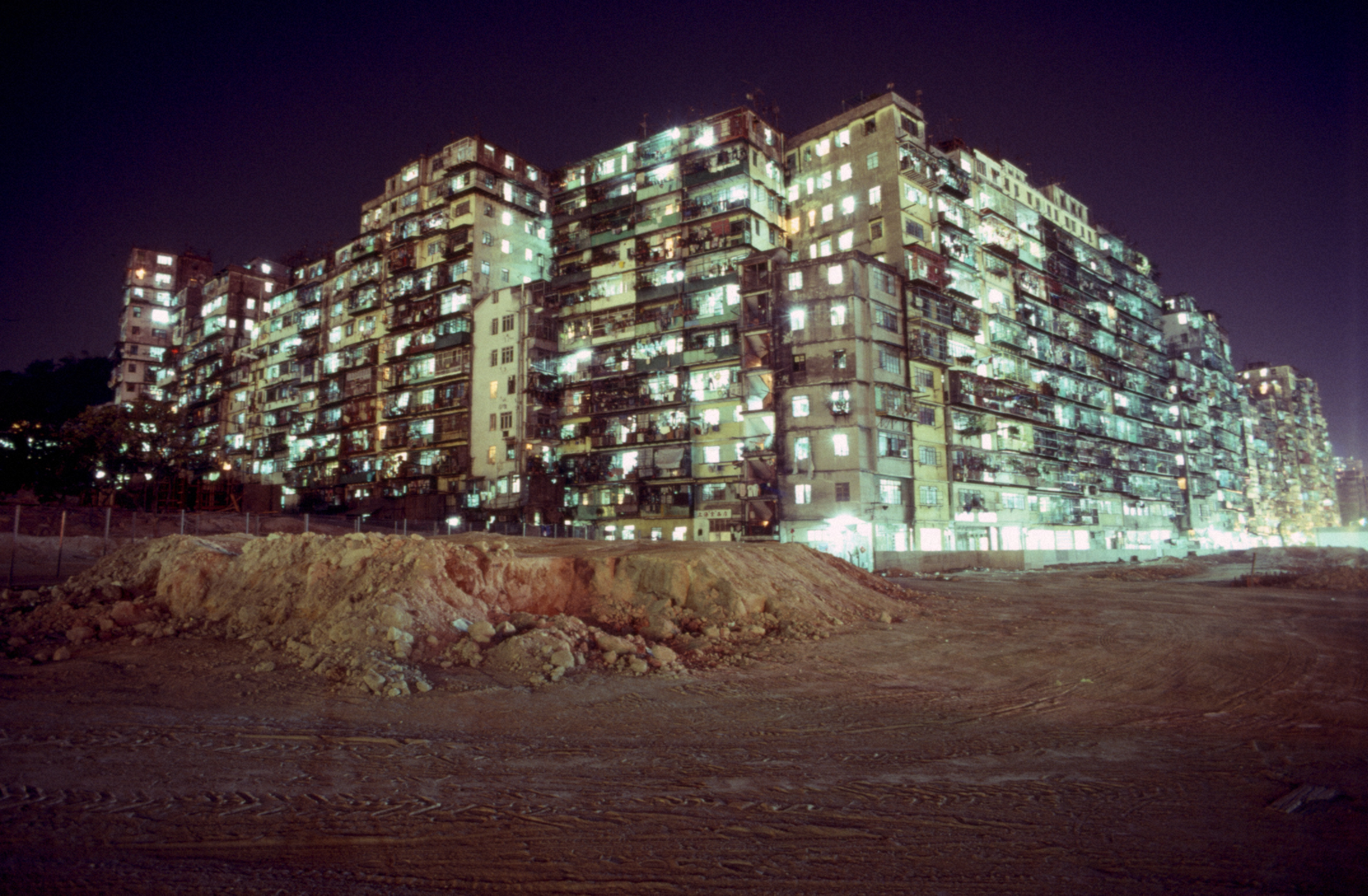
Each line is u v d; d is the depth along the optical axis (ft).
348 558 43.62
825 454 148.66
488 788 21.61
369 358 221.66
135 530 113.09
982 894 15.48
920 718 32.63
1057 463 200.75
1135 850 18.04
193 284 330.13
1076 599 80.02
